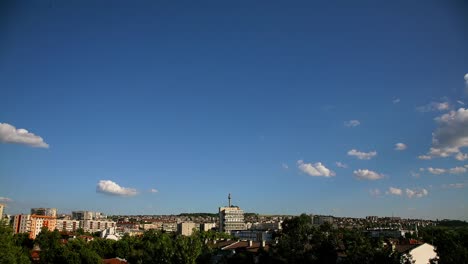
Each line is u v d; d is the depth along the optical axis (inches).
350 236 4783.5
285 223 6850.4
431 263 3216.0
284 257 3791.8
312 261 3695.9
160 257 3663.9
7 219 3309.5
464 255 2903.5
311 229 4827.8
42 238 7165.4
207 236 7864.2
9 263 2974.9
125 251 6146.7
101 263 4894.2
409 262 2974.9
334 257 3678.6
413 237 7224.4
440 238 3821.4
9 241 3139.8
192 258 3553.2
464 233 4264.3
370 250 2962.6
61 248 5083.7
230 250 4864.7
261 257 3941.9
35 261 5383.9
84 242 6240.2
